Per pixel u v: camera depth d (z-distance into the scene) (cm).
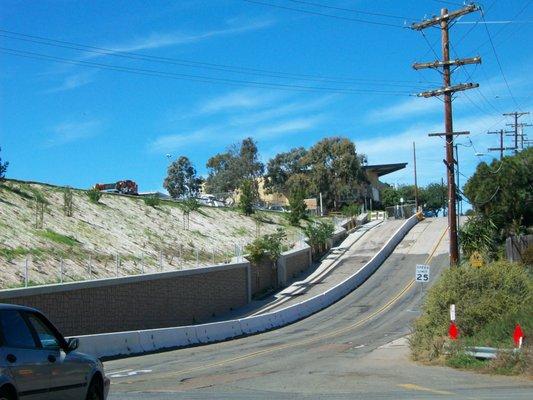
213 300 4734
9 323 852
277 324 4212
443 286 2283
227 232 6681
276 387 1586
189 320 4369
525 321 1975
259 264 5675
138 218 5788
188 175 11619
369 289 5662
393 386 1576
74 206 5266
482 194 5425
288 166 11450
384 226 8588
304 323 4378
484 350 1927
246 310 4997
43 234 4316
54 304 3114
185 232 6056
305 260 6644
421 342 2255
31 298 2966
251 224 7338
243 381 1722
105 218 5384
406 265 6531
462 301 2208
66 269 3856
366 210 11069
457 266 2441
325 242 7188
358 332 3791
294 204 7975
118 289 3631
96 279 3591
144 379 1791
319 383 1658
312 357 2473
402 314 4569
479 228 4716
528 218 5584
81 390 984
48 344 927
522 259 4028
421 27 3478
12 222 4272
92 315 3384
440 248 7131
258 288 5634
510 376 1744
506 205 5391
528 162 5766
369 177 12775
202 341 3228
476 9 3297
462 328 2169
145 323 3850
